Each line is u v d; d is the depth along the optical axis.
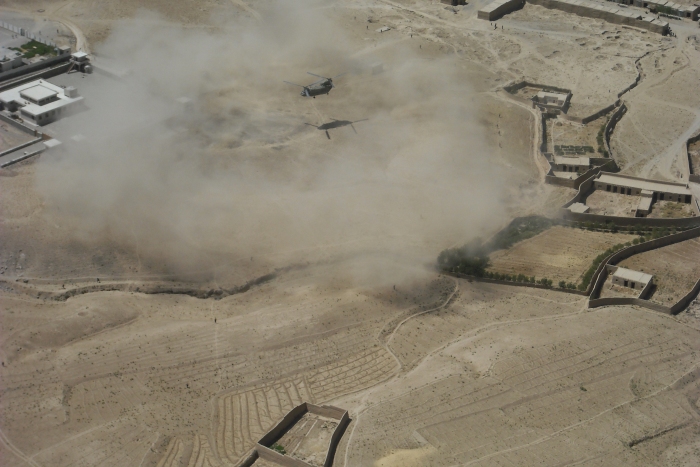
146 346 182.62
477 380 166.25
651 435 149.62
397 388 166.75
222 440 157.25
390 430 153.75
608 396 160.25
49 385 170.50
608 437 149.00
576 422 153.38
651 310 190.00
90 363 176.88
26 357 178.12
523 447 147.00
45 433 158.25
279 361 178.88
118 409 164.75
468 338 183.00
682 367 168.50
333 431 154.50
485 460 143.88
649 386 163.12
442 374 169.75
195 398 168.50
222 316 193.38
